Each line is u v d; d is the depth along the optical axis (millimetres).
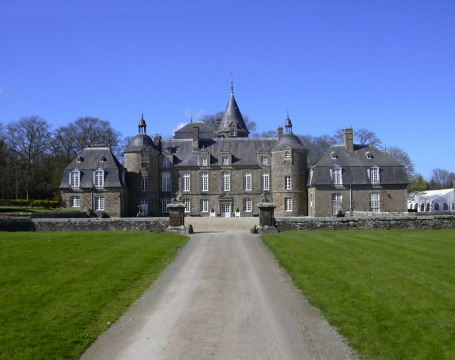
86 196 59031
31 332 9492
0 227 32156
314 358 8453
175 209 31203
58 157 74562
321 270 15578
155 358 8500
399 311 10680
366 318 10352
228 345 9109
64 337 9352
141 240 23656
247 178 63781
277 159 61875
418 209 73062
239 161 64000
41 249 18906
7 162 67125
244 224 44500
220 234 30109
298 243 22812
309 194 60750
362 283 13414
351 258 17625
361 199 58125
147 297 12805
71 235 25312
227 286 14094
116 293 12867
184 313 11250
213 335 9688
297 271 15711
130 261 17469
